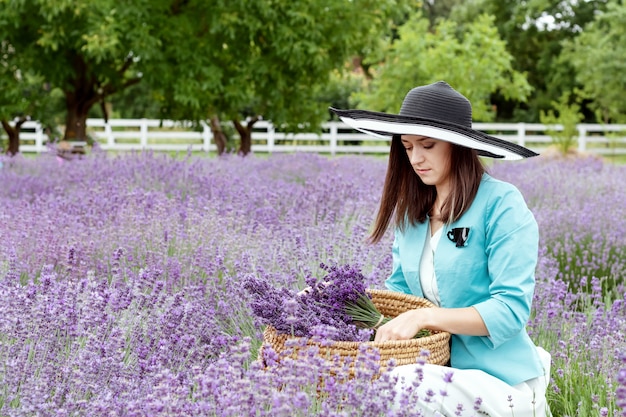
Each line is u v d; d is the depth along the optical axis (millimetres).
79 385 3025
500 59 20203
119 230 5855
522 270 3135
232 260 5270
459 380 3010
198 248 5230
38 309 3570
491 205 3240
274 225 6805
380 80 21281
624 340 4156
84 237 5797
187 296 4438
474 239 3250
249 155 15320
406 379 2941
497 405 3062
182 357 3506
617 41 31953
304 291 3516
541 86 42156
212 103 15117
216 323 4254
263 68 14172
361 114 3186
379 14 15148
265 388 2562
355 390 2623
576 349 4176
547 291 5188
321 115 16172
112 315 3770
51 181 9945
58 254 5410
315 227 6488
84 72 14406
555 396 3787
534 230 3209
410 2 16172
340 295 3391
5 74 14047
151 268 4953
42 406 2811
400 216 3518
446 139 3090
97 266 5293
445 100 3291
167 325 3705
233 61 14547
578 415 3428
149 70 13289
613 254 7176
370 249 5488
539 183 10617
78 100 14641
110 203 7074
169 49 13383
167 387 2656
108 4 12406
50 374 3156
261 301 3178
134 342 3721
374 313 3369
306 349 2867
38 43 13234
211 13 13414
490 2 41562
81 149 14297
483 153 3385
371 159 15875
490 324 3068
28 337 3469
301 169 12492
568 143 23266
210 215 6238
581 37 34500
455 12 42562
